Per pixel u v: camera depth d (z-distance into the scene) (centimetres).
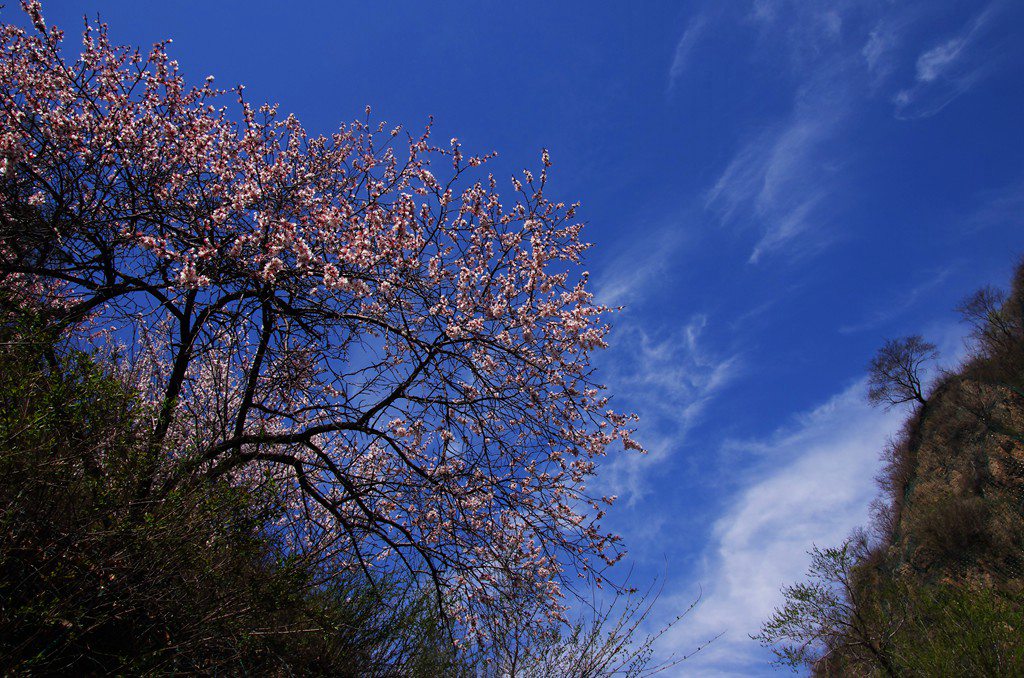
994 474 1986
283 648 431
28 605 302
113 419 378
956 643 669
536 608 583
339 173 723
